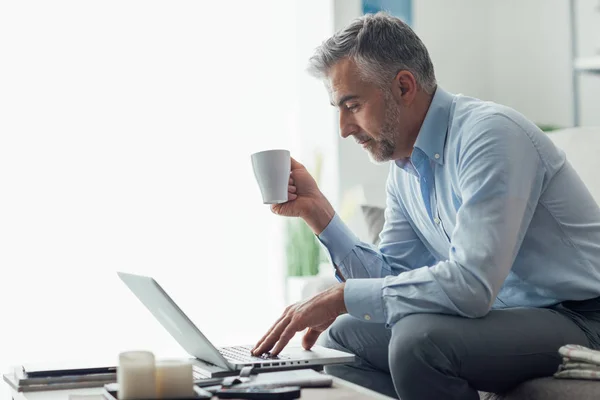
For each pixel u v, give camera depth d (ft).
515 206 4.51
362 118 5.25
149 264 11.43
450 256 4.59
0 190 10.65
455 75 12.89
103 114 11.21
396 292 4.53
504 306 5.25
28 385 4.06
